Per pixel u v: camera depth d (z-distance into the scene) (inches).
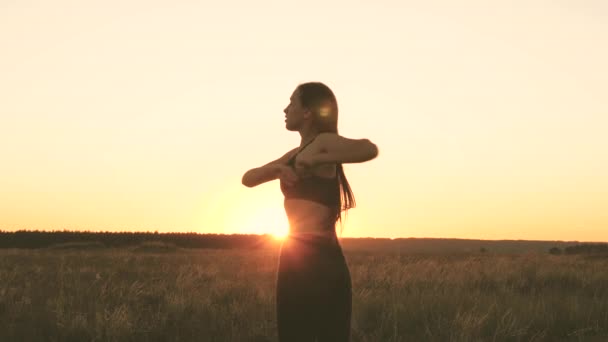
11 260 896.3
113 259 973.8
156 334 302.2
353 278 542.3
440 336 292.8
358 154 134.3
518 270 621.3
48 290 448.5
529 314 337.1
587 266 779.4
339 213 144.5
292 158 142.7
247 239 2741.1
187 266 735.1
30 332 297.3
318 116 143.0
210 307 367.6
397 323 320.2
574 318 333.7
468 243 4628.4
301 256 139.9
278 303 142.9
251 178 143.6
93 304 367.9
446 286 481.1
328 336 139.3
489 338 293.4
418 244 4340.6
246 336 294.8
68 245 1811.0
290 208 142.0
